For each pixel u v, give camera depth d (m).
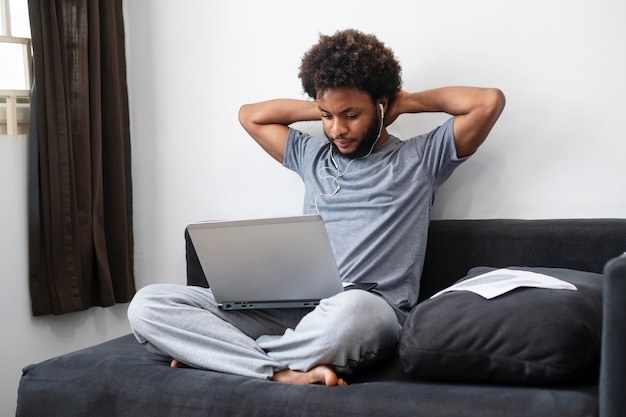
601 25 2.03
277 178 2.49
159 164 2.69
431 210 2.27
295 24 2.44
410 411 1.39
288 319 1.87
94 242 2.51
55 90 2.37
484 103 1.96
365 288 1.90
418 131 2.28
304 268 1.72
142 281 2.74
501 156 2.17
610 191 2.04
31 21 2.32
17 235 2.37
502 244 2.04
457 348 1.49
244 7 2.51
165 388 1.62
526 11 2.12
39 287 2.39
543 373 1.42
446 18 2.22
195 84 2.61
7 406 2.35
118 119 2.58
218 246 1.77
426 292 2.15
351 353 1.60
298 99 2.40
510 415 1.32
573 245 1.95
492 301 1.54
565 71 2.08
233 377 1.63
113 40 2.55
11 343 2.35
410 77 2.28
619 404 1.25
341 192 2.14
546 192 2.12
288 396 1.51
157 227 2.70
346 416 1.43
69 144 2.41
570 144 2.08
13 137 2.35
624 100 2.01
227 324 1.77
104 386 1.69
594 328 1.45
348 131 2.03
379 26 2.31
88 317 2.57
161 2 2.64
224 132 2.57
